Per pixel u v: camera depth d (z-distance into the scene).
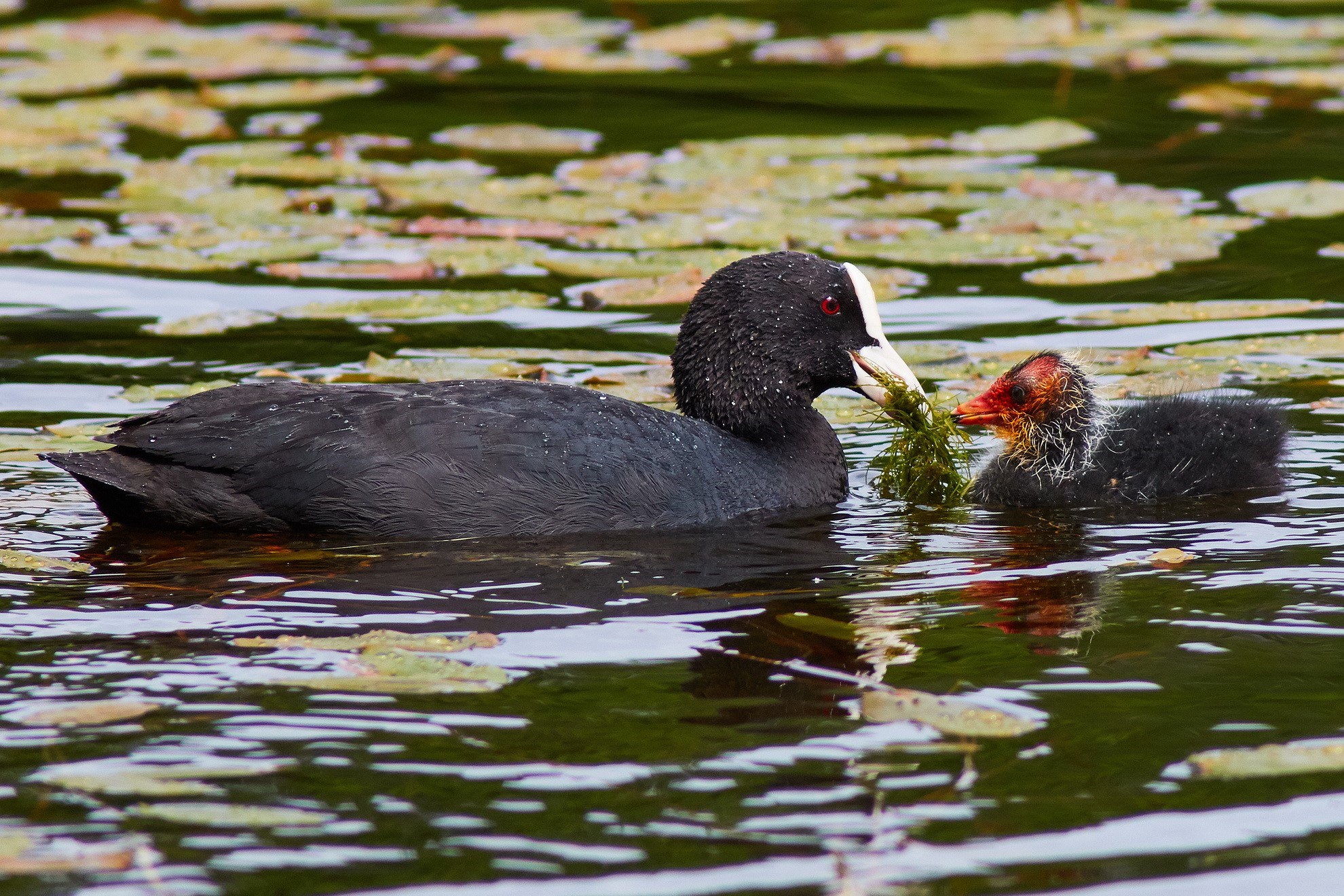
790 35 26.64
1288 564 9.95
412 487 10.45
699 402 12.25
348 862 6.45
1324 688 7.99
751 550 10.42
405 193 18.92
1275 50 25.31
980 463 12.77
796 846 6.59
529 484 10.55
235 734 7.48
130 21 27.61
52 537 10.55
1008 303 16.05
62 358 14.31
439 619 8.98
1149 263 16.36
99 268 16.86
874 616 9.09
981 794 6.98
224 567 9.89
